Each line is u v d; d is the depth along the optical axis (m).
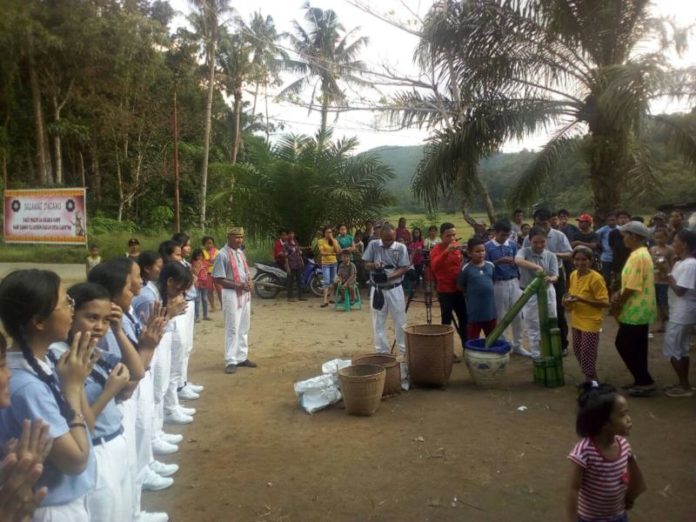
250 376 6.79
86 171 33.31
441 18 10.83
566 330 7.37
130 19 28.36
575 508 2.66
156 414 4.58
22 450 1.63
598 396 2.62
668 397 5.57
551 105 11.09
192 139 34.59
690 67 8.97
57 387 2.05
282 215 15.91
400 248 6.81
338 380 5.61
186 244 6.12
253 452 4.59
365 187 16.25
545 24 10.48
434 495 3.84
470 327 6.71
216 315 11.30
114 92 30.27
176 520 3.59
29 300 1.99
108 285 3.02
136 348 3.08
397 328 6.90
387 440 4.77
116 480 2.59
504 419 5.18
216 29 26.36
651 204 14.05
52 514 2.03
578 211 17.38
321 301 13.05
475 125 10.78
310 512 3.66
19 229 17.84
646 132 10.79
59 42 26.22
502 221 7.21
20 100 29.55
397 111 13.42
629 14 10.20
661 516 3.50
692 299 5.39
